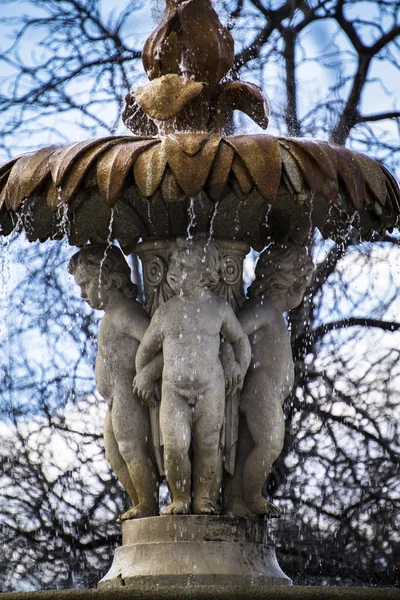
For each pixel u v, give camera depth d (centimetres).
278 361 955
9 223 958
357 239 1858
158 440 934
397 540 1855
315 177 833
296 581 1864
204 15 956
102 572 1938
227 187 836
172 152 819
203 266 911
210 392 904
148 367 925
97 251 969
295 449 1872
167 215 937
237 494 941
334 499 1872
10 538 1953
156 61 965
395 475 1873
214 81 964
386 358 1909
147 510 936
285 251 988
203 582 868
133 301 968
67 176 837
